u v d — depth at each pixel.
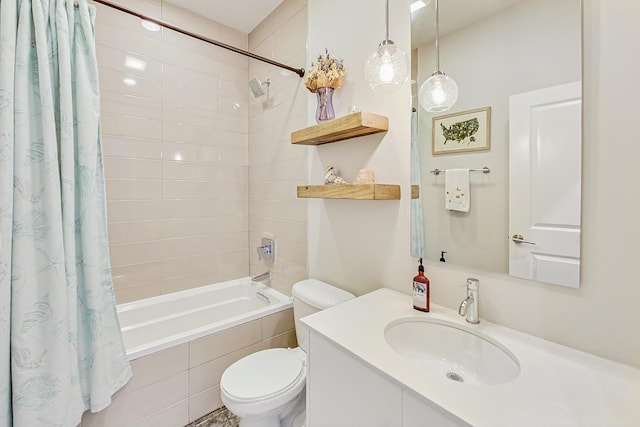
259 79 2.45
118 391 1.39
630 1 0.76
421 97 1.25
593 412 0.64
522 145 0.96
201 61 2.35
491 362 0.95
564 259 0.88
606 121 0.80
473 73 1.08
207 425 1.59
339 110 1.65
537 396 0.69
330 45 1.73
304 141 1.70
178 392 1.56
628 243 0.78
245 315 1.83
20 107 1.18
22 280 1.14
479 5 1.06
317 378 1.05
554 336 0.91
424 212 1.26
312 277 1.94
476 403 0.67
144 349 1.46
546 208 0.91
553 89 0.89
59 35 1.30
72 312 1.25
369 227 1.53
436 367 1.06
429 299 1.18
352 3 1.58
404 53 1.18
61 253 1.21
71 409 1.22
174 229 2.26
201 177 2.38
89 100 1.38
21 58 1.20
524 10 0.94
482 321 1.06
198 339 1.62
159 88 2.15
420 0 1.25
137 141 2.07
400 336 1.10
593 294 0.84
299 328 1.66
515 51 0.96
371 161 1.49
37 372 1.15
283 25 2.15
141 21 2.06
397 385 0.77
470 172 1.10
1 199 1.11
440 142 1.19
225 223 2.52
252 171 2.57
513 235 0.99
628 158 0.77
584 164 0.84
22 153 1.17
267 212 2.39
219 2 2.18
